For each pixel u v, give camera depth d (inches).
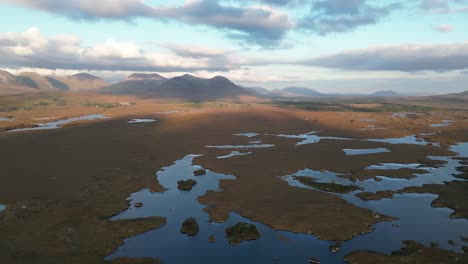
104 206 2338.8
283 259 1657.2
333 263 1619.1
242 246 1795.0
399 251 1708.9
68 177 2987.2
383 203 2397.9
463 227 1984.5
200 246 1796.3
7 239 1818.4
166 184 2874.0
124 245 1806.1
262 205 2368.4
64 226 1991.9
